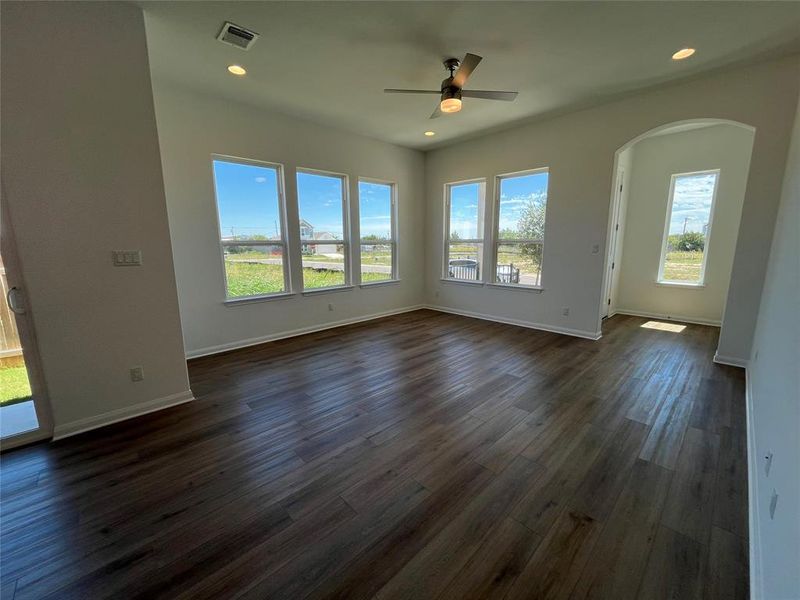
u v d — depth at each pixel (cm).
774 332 200
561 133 437
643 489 179
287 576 134
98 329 238
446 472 194
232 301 406
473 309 579
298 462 204
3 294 209
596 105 400
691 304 510
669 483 183
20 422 221
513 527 156
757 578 124
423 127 476
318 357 384
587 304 444
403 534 153
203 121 365
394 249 597
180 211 360
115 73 227
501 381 315
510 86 345
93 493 179
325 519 162
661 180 516
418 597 126
